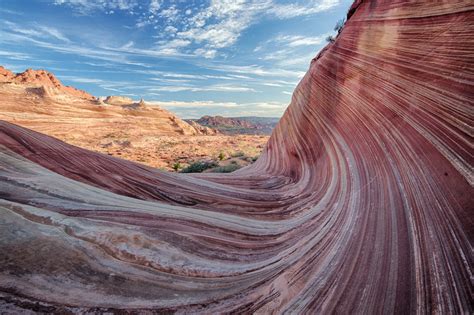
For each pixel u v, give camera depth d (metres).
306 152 13.09
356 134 8.30
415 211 4.09
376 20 8.22
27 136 8.04
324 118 11.74
